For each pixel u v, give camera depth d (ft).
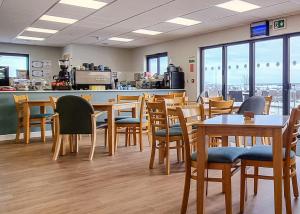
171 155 14.83
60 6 18.58
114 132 15.75
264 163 7.53
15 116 20.12
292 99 21.90
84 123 14.14
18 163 13.52
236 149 8.14
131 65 38.34
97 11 19.72
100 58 35.91
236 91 25.68
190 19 21.97
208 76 28.07
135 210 8.27
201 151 7.24
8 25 24.09
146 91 25.89
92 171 12.16
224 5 18.45
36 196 9.36
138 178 11.19
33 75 35.53
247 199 9.06
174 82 28.91
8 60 34.30
